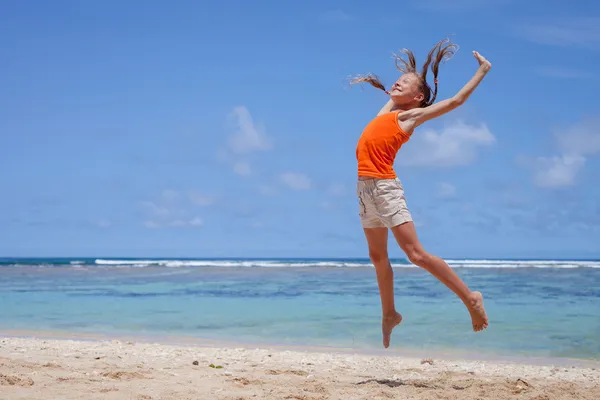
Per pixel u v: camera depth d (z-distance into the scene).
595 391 5.08
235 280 23.89
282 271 33.81
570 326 10.23
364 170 4.57
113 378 5.00
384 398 4.55
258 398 4.40
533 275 28.47
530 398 4.68
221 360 6.69
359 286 20.00
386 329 4.96
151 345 7.88
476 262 56.88
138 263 52.53
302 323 10.66
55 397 4.18
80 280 24.11
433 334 9.39
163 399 4.29
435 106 4.54
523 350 8.08
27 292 17.73
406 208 4.53
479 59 4.53
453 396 4.70
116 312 12.48
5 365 5.41
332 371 6.16
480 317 4.50
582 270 35.66
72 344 7.75
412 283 20.80
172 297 15.98
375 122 4.64
